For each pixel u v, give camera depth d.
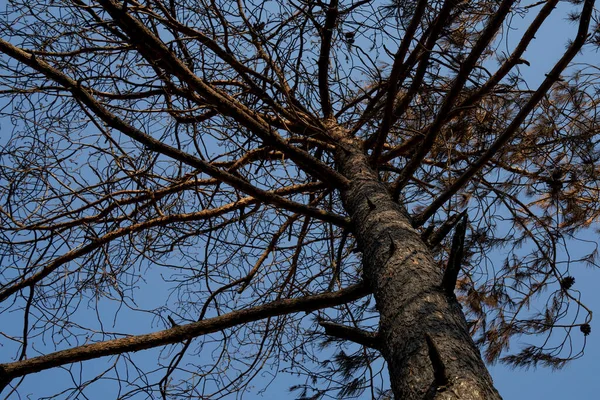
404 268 3.42
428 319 2.94
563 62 3.70
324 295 3.80
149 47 3.96
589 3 3.46
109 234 4.86
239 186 4.04
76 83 3.72
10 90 4.25
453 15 4.62
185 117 4.83
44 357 3.59
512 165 5.65
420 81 4.81
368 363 5.16
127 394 4.39
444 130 5.37
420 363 2.68
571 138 4.91
